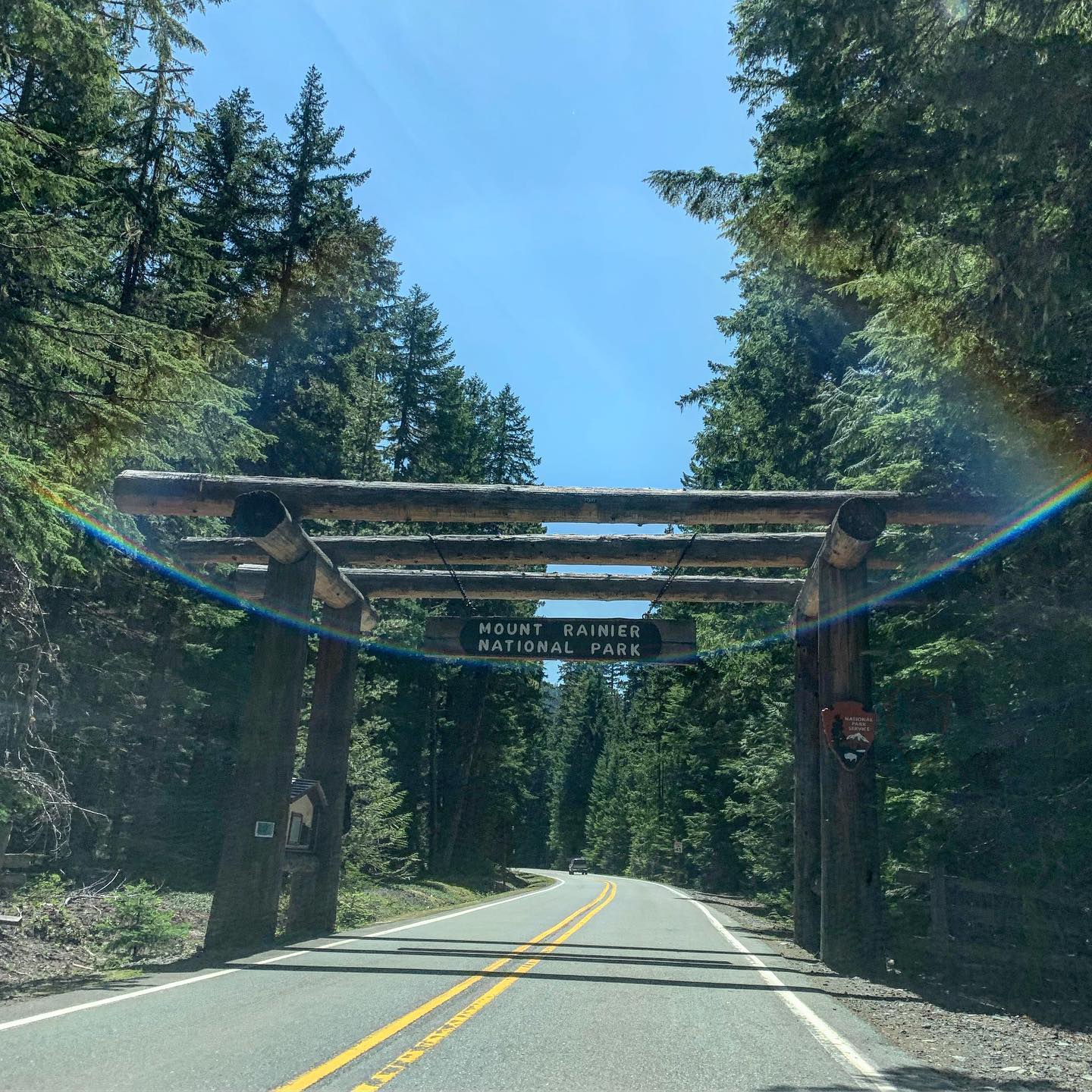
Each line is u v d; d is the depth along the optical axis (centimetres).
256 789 1280
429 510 1348
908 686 1595
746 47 832
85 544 1497
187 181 2061
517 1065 605
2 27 1074
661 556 1516
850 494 1332
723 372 2756
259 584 1658
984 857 1469
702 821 4816
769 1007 899
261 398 2911
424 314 4706
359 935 1504
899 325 986
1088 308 860
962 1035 845
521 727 5706
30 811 1473
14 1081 528
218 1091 516
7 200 1163
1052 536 1188
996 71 697
